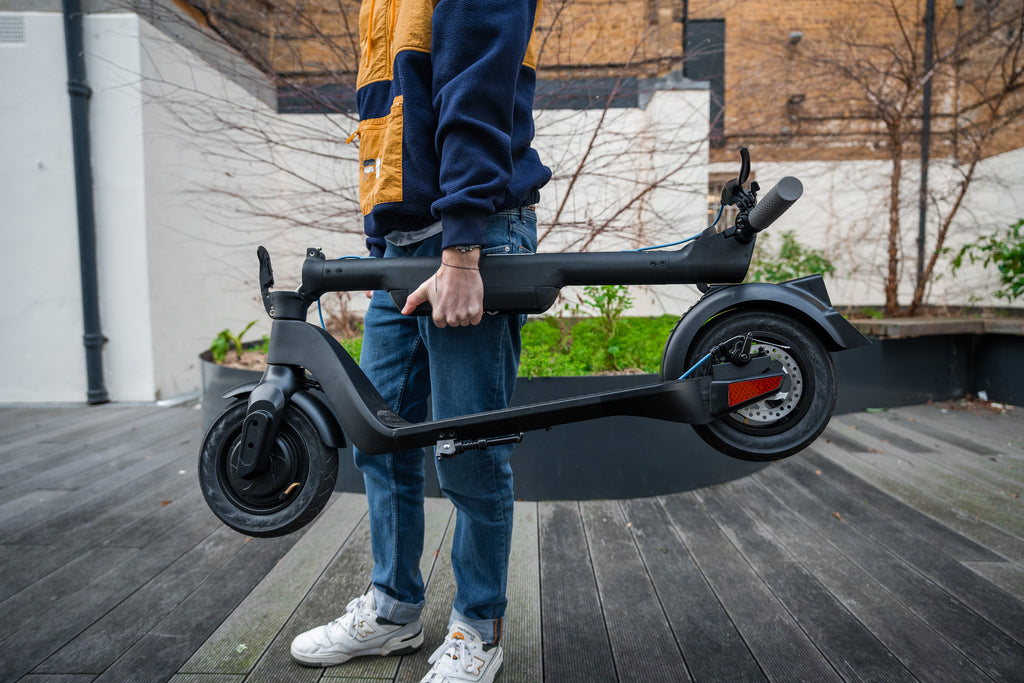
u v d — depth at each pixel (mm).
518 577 1590
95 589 1549
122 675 1193
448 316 891
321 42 3051
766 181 5062
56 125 3713
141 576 1621
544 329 3354
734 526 1916
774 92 5020
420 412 1207
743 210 944
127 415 3588
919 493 2209
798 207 5133
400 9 941
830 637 1313
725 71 5066
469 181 836
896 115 4227
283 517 1011
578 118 3055
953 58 4293
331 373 1002
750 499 2152
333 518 2021
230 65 3781
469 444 949
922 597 1481
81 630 1359
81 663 1234
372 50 1005
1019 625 1355
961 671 1189
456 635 1125
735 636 1323
